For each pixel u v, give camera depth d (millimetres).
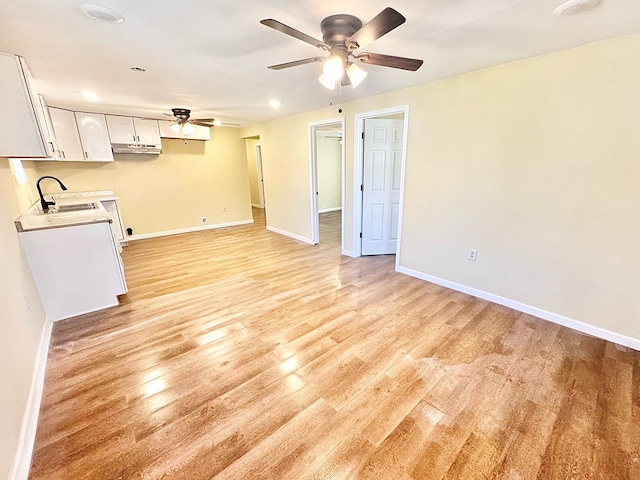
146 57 2160
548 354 2117
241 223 6902
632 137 1982
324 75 1823
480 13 1594
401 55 2234
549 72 2238
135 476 1316
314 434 1518
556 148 2303
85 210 3537
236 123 5785
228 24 1684
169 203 5844
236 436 1510
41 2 1407
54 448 1448
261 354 2158
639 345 2141
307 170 4883
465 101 2750
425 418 1605
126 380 1906
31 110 1932
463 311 2738
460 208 2994
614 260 2172
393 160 4137
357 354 2146
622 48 1924
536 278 2584
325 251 4715
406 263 3654
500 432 1519
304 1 1453
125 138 4930
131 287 3361
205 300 3027
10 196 2459
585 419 1586
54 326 2551
